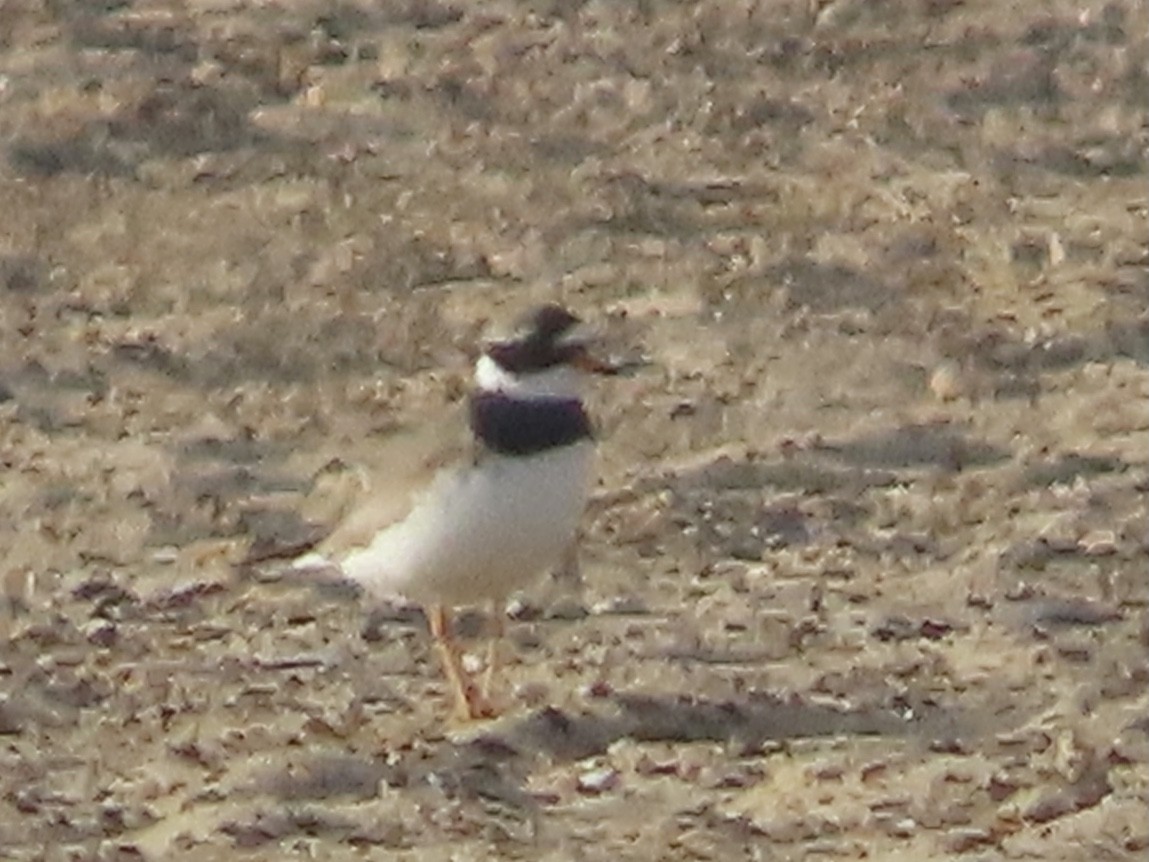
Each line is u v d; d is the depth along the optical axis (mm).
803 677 12508
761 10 22984
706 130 20781
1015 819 11273
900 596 13352
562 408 11625
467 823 11383
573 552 13859
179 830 11391
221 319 17406
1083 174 19719
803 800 11477
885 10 22875
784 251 18344
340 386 16406
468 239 18750
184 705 12445
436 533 11617
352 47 22484
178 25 22766
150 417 15984
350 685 12625
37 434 15750
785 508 14445
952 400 15930
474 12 23234
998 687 12352
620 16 23047
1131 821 11188
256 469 15195
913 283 17766
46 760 11977
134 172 19891
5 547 14164
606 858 11055
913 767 11711
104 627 13219
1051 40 22141
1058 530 13930
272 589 13586
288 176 19906
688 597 13414
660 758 11852
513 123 20938
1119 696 12219
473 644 12953
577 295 17797
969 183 19547
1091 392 15945
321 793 11656
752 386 16172
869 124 20750
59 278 18078
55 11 22875
